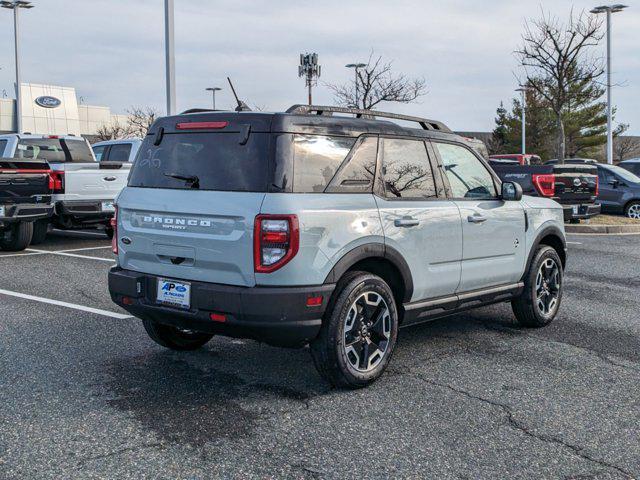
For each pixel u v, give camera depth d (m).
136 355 5.64
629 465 3.72
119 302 5.07
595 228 15.59
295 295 4.36
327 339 4.61
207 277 4.58
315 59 27.34
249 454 3.79
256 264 4.35
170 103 16.66
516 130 51.31
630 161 21.56
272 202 4.36
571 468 3.68
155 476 3.52
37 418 4.27
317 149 4.68
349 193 4.79
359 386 4.84
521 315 6.62
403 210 5.09
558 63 20.95
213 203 4.54
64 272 9.69
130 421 4.23
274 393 4.75
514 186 5.99
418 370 5.33
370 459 3.74
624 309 7.62
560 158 21.27
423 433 4.10
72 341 6.04
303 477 3.53
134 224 5.00
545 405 4.60
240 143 4.60
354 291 4.66
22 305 7.49
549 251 6.67
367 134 5.04
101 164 12.52
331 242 4.54
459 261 5.64
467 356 5.73
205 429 4.12
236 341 6.07
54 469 3.58
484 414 4.42
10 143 13.17
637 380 5.15
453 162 5.80
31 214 11.46
